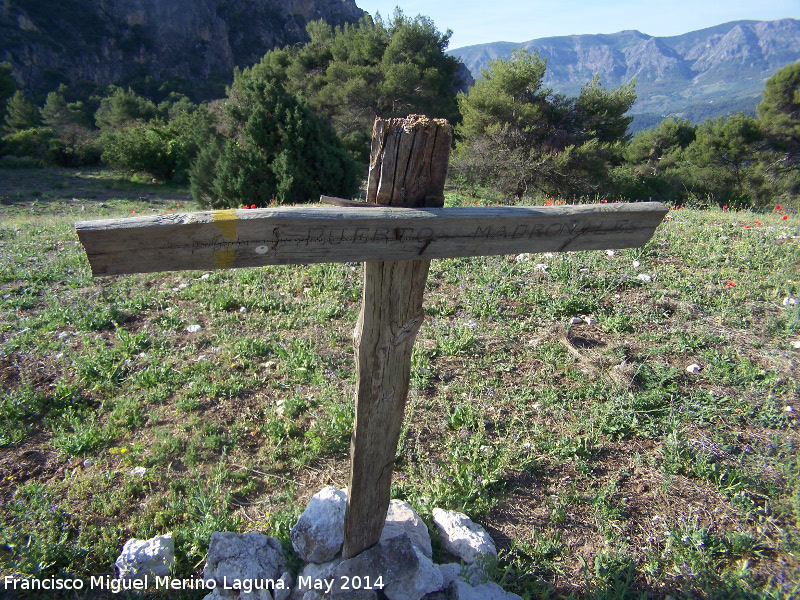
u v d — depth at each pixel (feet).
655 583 8.61
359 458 7.03
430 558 8.55
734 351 14.69
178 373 14.07
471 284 19.30
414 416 12.43
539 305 17.65
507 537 9.43
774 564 8.86
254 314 17.34
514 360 14.65
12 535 9.18
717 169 99.25
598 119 74.18
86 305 17.89
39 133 99.55
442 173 5.68
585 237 6.26
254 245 5.00
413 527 8.81
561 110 74.28
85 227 4.35
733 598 8.12
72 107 147.95
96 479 10.66
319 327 16.51
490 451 11.15
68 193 71.36
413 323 6.32
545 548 9.07
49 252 24.02
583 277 19.12
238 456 11.41
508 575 8.54
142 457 11.28
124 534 9.55
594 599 8.13
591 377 13.61
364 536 7.76
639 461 11.04
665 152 116.47
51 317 16.98
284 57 118.42
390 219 5.30
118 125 130.41
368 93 98.48
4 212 53.42
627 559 8.91
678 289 18.49
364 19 118.83
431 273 20.36
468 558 8.69
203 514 9.68
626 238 6.48
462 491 10.18
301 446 11.59
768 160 103.50
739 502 10.00
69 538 9.45
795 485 10.14
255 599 7.82
